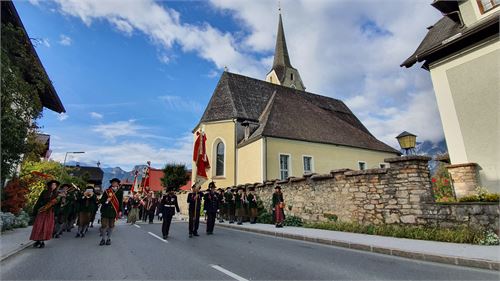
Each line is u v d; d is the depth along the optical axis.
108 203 9.07
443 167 14.71
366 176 11.04
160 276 5.09
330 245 8.70
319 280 4.86
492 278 4.97
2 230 11.38
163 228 10.51
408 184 9.66
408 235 8.91
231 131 26.06
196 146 18.00
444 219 8.60
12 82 9.92
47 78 12.17
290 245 8.71
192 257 6.80
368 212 10.80
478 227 7.87
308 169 23.86
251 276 5.09
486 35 11.18
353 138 28.33
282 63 52.31
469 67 11.70
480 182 10.88
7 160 10.73
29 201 17.39
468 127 11.50
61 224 11.05
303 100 32.88
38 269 5.63
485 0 11.47
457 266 5.86
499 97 10.67
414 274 5.25
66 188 11.40
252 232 12.58
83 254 7.22
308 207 13.80
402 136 12.26
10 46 10.38
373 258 6.72
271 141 22.38
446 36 12.79
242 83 30.94
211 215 11.98
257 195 18.09
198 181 17.19
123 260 6.46
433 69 13.05
